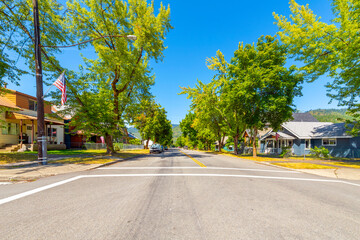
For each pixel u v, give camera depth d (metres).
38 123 10.34
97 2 16.25
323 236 2.91
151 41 18.02
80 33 16.33
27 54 14.04
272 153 30.44
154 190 5.46
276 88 18.16
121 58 15.82
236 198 4.77
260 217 3.61
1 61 11.73
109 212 3.77
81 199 4.61
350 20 12.95
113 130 16.09
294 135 26.72
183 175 7.91
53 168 9.05
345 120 17.59
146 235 2.84
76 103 14.95
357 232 3.08
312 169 10.95
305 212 3.96
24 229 3.01
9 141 20.16
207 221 3.38
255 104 19.38
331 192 5.74
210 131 36.72
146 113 39.88
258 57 18.75
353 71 13.52
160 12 18.39
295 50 15.26
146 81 19.89
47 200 4.52
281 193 5.40
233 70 20.09
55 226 3.13
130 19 17.81
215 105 27.16
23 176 7.12
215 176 7.78
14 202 4.37
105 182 6.50
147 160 15.22
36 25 10.63
